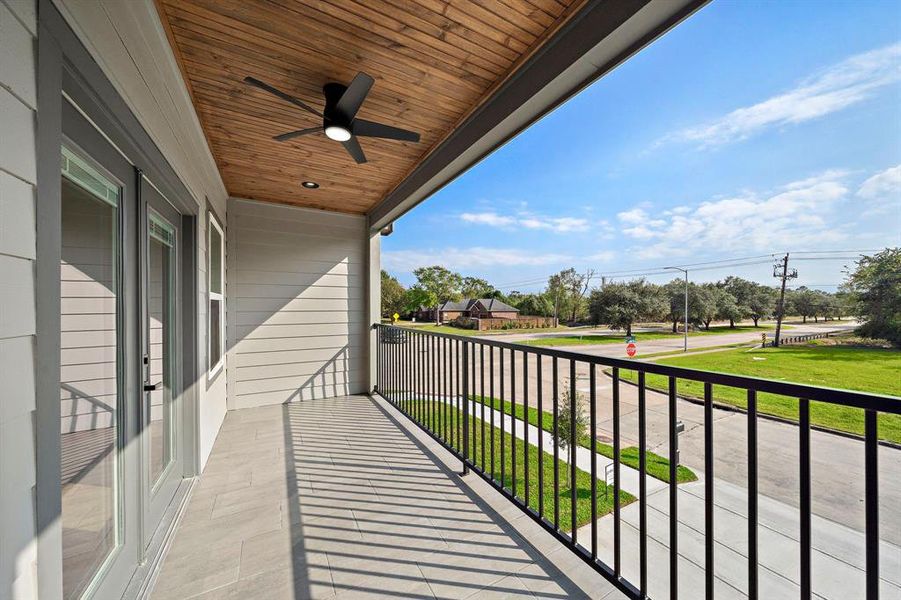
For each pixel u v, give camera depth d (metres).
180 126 2.40
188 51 2.15
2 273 0.82
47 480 0.97
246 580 1.71
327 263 5.32
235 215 4.73
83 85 1.20
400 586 1.66
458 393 2.98
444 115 2.90
